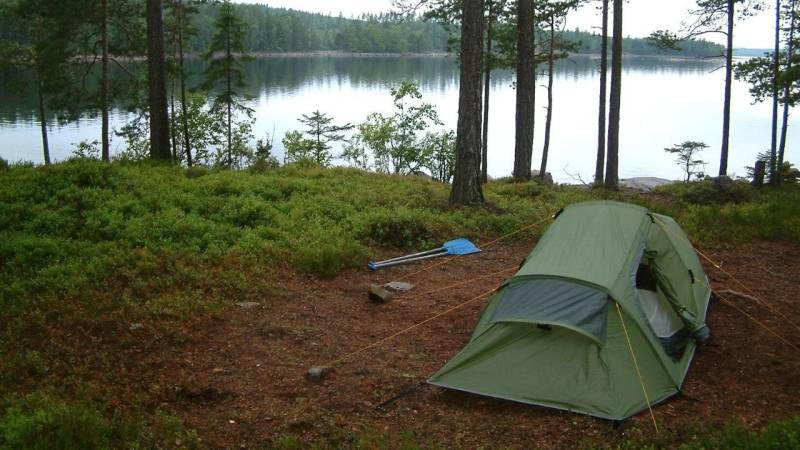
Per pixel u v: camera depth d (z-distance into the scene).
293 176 16.50
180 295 8.56
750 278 10.22
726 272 10.41
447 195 14.87
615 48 19.25
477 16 13.04
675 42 22.20
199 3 28.70
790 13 20.56
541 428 5.83
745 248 12.04
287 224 11.52
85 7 22.98
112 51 25.34
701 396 6.40
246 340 7.61
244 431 5.80
